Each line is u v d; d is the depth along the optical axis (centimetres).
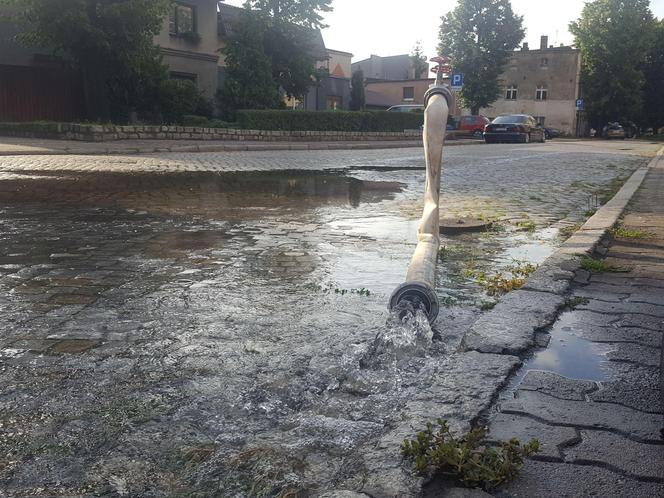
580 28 5772
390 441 208
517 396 245
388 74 7606
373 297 418
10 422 239
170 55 2698
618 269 460
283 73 2811
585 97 5806
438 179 440
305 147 2233
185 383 277
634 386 258
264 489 193
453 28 4978
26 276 465
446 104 445
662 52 6294
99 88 2142
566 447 206
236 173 1318
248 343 328
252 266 505
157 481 198
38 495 191
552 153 2297
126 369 292
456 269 505
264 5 2661
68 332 344
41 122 2136
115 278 462
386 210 832
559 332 326
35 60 2347
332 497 176
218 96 2655
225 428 235
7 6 1994
